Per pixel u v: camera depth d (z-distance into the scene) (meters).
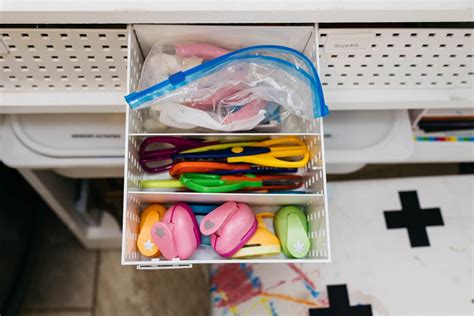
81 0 0.58
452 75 0.79
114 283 1.42
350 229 0.98
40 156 0.90
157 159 0.78
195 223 0.72
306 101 0.69
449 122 1.02
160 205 0.75
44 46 0.69
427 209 1.00
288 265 0.96
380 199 1.01
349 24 0.68
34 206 1.31
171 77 0.63
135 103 0.63
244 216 0.70
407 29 0.67
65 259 1.44
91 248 1.45
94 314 1.38
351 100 0.83
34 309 1.37
